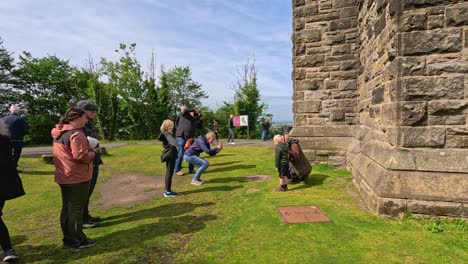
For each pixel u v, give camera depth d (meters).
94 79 34.69
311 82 8.66
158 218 4.75
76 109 3.77
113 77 35.25
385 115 4.90
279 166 6.00
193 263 3.18
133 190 6.89
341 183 6.58
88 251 3.65
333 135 8.50
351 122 8.38
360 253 3.15
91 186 4.58
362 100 7.40
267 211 4.63
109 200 6.09
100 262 3.34
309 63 8.66
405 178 4.13
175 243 3.75
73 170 3.65
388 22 4.73
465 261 2.95
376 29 5.62
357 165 6.17
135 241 3.86
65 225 3.79
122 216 4.97
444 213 3.91
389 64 4.64
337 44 8.41
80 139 3.63
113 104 35.34
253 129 35.84
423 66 4.18
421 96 4.20
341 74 8.41
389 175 4.23
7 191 3.43
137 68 35.69
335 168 8.36
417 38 4.18
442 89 4.12
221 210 5.02
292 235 3.66
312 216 4.31
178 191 6.54
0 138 3.44
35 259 3.50
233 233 3.90
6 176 3.45
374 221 4.05
